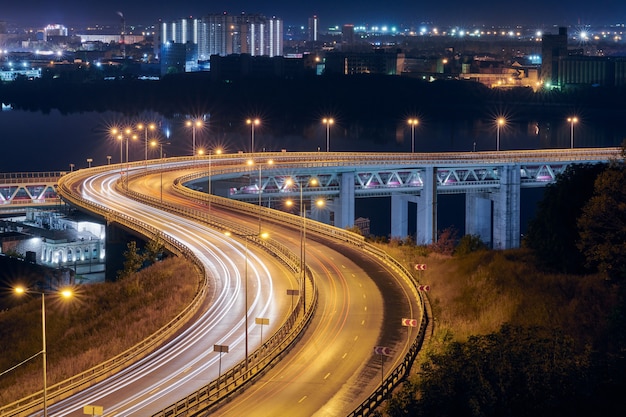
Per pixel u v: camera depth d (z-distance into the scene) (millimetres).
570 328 105812
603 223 116562
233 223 163250
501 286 119750
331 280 125562
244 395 84250
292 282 126500
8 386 105688
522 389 76625
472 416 73438
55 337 125500
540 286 118750
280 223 164375
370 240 156875
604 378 78250
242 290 123250
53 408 84125
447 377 77500
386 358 93688
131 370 94688
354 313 110062
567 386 76625
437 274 131500
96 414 78375
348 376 88938
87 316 130750
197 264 134875
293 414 79375
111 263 173000
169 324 107625
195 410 79625
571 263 126125
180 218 170125
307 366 92125
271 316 111312
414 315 109250
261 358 93625
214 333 106062
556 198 130500
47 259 195125
